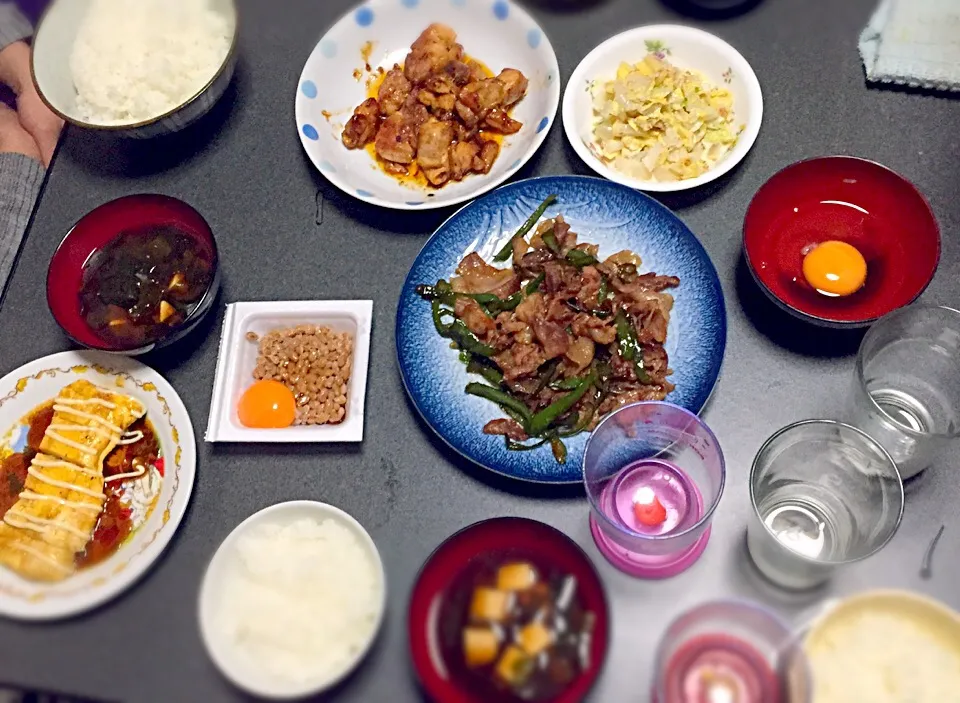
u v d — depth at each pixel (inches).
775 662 16.6
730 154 22.9
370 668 18.4
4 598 19.3
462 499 20.2
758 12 25.5
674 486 19.6
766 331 21.4
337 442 21.0
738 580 18.8
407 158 24.7
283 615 18.4
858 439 17.7
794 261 21.9
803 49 24.9
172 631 19.3
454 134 24.7
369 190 24.5
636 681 18.0
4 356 23.2
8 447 21.5
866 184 21.6
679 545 18.2
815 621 17.4
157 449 21.2
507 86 24.6
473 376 21.5
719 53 24.2
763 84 24.6
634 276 21.6
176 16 25.9
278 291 23.3
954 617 16.6
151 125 23.8
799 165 21.4
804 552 18.6
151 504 20.6
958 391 20.1
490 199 22.9
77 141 26.1
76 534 20.0
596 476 19.4
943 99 23.7
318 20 27.5
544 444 20.2
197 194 25.0
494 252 23.0
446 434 20.3
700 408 20.1
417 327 21.8
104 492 20.8
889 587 18.2
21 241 25.0
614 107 24.0
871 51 24.3
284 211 24.5
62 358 21.9
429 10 26.3
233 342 22.2
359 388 21.2
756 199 21.4
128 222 23.2
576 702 16.8
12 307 24.0
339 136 25.6
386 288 23.1
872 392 20.4
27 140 26.9
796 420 20.4
